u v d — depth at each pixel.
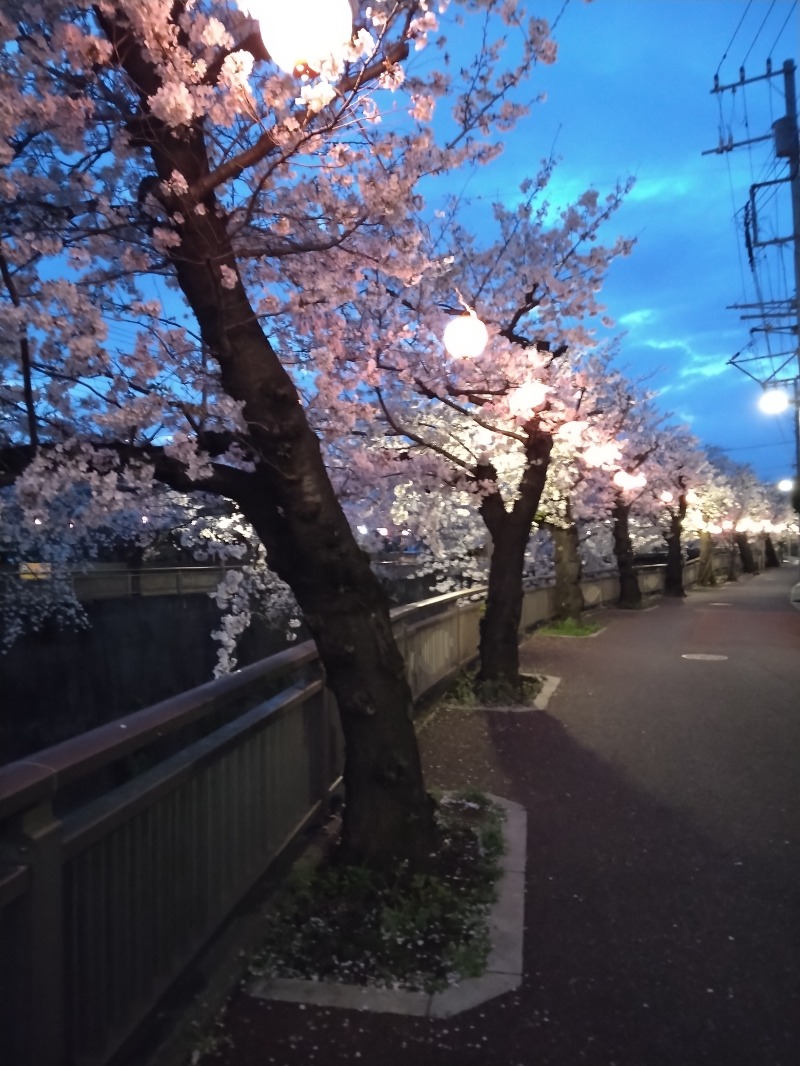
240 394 4.73
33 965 2.65
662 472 29.39
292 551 4.89
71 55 4.53
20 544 14.38
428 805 5.21
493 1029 3.67
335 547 4.88
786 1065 3.44
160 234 4.74
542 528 20.89
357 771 5.04
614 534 29.53
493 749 8.31
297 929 4.39
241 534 10.80
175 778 3.65
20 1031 2.62
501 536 11.05
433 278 9.09
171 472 5.04
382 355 9.45
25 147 5.20
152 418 5.08
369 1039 3.60
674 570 36.44
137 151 5.25
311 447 4.84
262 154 4.80
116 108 5.15
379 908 4.55
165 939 3.63
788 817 6.31
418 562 17.89
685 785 7.12
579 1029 3.67
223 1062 3.44
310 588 4.96
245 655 18.52
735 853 5.62
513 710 10.07
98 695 23.11
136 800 3.31
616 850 5.68
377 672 5.03
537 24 6.33
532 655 15.40
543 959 4.25
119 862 3.27
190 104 4.38
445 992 3.93
